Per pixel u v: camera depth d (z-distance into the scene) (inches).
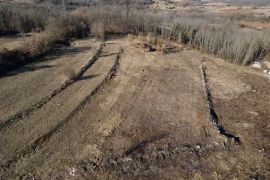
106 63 1310.3
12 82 1063.6
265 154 722.2
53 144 730.2
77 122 829.2
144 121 844.6
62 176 626.2
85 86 1063.0
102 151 706.2
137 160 676.7
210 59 1435.8
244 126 843.4
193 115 884.6
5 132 767.7
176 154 704.4
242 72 1275.8
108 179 619.2
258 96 1041.5
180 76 1192.8
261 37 1483.8
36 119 834.8
